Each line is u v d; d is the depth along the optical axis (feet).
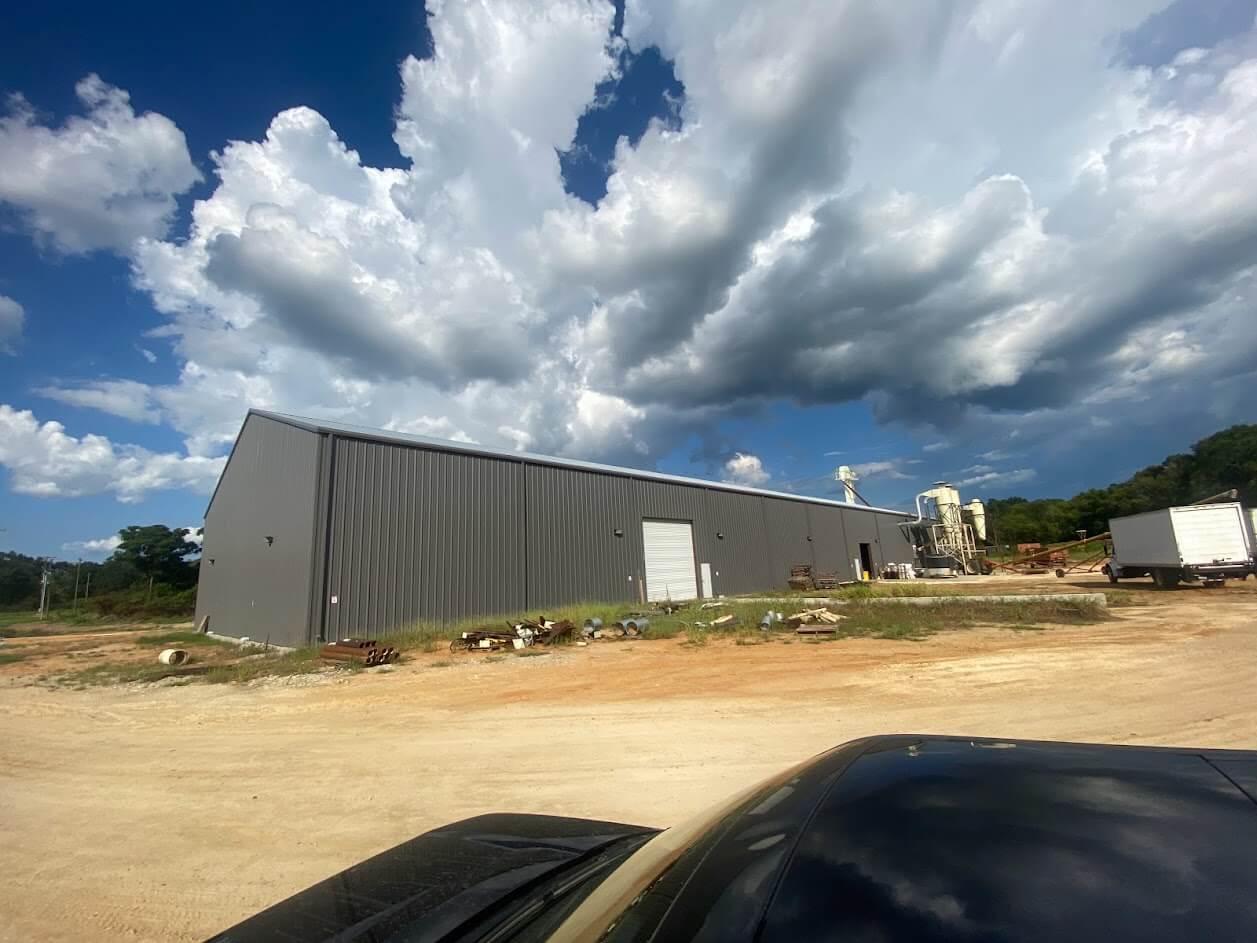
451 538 64.18
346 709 28.89
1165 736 19.77
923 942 3.20
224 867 12.97
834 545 145.69
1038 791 4.66
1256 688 25.38
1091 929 3.20
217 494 86.48
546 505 76.02
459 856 7.60
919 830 4.26
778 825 4.81
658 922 4.10
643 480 93.04
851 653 39.29
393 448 60.75
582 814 15.08
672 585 94.17
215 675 39.78
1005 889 3.57
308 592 53.06
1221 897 3.36
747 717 24.16
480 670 38.88
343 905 6.50
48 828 15.47
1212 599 63.67
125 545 184.75
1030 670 31.27
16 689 38.32
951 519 177.47
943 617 54.60
